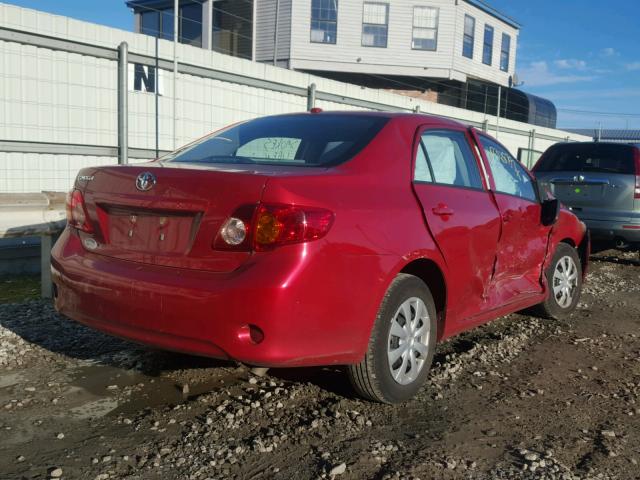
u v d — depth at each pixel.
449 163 4.15
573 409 3.68
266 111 10.78
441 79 25.02
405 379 3.57
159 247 3.15
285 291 2.83
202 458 2.89
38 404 3.41
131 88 9.00
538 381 4.13
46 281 5.64
